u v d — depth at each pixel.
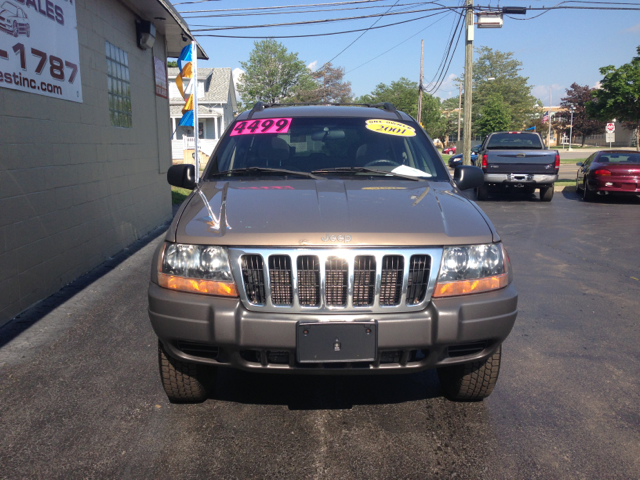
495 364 3.03
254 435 2.89
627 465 2.62
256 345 2.59
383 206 2.98
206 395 3.24
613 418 3.09
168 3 8.57
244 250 2.62
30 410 3.12
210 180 3.67
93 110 6.71
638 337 4.42
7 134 4.62
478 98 80.62
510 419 3.07
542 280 6.28
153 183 9.62
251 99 65.94
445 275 2.67
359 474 2.55
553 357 3.99
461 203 3.18
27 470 2.55
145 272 6.38
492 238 2.83
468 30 17.62
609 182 14.18
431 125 72.88
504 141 15.84
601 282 6.18
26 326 4.51
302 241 2.60
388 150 3.94
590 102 19.75
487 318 2.69
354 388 3.48
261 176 3.66
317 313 2.59
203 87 38.72
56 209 5.57
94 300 5.25
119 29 7.83
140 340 4.21
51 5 5.50
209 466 2.60
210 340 2.62
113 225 7.38
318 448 2.77
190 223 2.86
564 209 13.09
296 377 3.64
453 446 2.79
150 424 2.99
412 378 3.64
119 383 3.48
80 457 2.66
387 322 2.58
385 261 2.63
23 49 4.91
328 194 3.15
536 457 2.69
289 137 4.02
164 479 2.50
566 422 3.04
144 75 9.16
